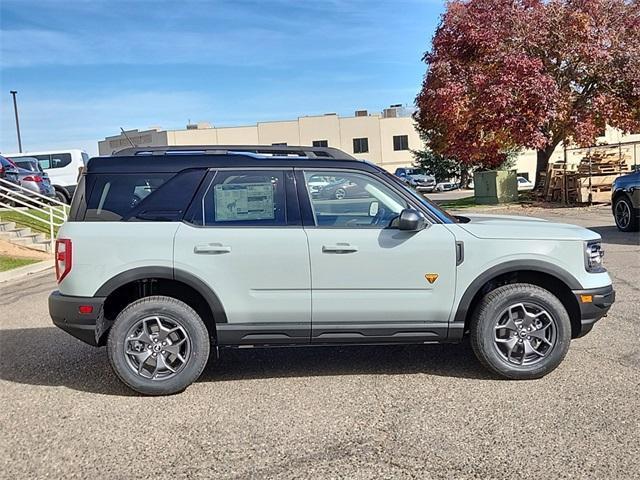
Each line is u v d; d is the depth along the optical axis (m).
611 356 5.36
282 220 4.82
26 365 5.68
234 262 4.71
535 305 4.86
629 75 18.84
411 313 4.83
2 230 15.04
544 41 19.31
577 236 4.93
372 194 4.93
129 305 4.76
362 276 4.77
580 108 19.77
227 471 3.53
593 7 19.27
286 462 3.62
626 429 3.91
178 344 4.79
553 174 21.05
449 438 3.88
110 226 4.73
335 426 4.11
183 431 4.10
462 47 20.16
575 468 3.44
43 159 23.95
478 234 4.85
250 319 4.78
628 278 8.47
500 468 3.47
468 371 5.16
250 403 4.57
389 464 3.56
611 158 20.20
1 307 8.62
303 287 4.76
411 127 59.66
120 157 4.91
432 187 47.62
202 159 4.91
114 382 5.14
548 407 4.31
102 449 3.86
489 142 20.92
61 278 4.75
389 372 5.20
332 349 5.95
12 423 4.31
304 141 59.38
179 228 4.75
